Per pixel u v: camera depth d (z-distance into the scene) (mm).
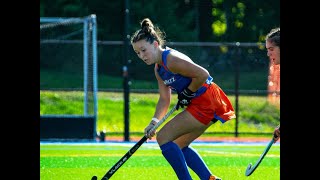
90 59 59750
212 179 24797
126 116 56375
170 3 113562
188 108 23844
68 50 83375
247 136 62906
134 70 86812
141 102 74500
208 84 23891
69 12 111312
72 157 39969
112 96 79250
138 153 42500
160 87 25031
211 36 119750
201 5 119062
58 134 56219
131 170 32219
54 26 66625
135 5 111500
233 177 29391
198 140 59125
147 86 86750
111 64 101562
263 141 57625
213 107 23797
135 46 23344
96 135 57062
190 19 115625
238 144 53000
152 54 23359
